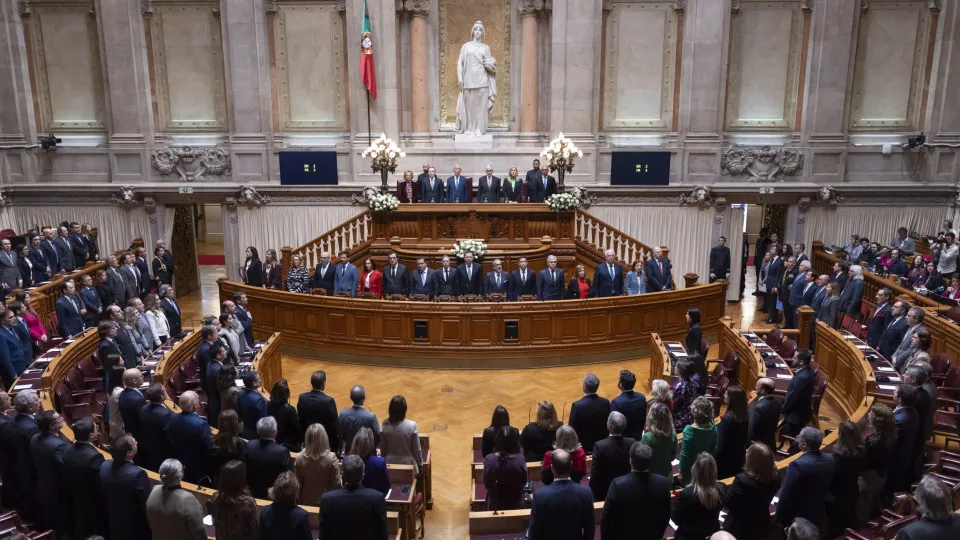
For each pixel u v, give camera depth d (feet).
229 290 47.06
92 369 35.17
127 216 67.56
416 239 56.34
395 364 43.73
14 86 65.77
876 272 53.83
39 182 68.03
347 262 48.03
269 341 38.75
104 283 46.62
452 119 69.36
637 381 41.04
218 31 66.80
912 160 67.00
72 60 67.36
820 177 66.44
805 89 66.39
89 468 19.83
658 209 66.28
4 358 33.04
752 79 66.90
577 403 24.13
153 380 32.55
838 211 66.90
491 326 42.86
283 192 66.39
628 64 66.90
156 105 67.87
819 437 18.52
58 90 67.92
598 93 66.59
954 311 39.55
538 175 57.72
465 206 55.72
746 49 66.44
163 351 36.65
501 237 56.59
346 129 67.77
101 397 34.01
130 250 54.54
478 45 65.16
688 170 66.64
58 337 42.29
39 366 33.30
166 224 67.62
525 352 43.21
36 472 22.52
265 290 45.80
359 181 66.49
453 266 53.88
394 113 65.72
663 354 36.68
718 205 65.98
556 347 43.47
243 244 67.56
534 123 67.62
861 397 33.12
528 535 17.40
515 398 38.81
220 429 21.59
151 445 23.53
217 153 67.41
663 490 16.85
